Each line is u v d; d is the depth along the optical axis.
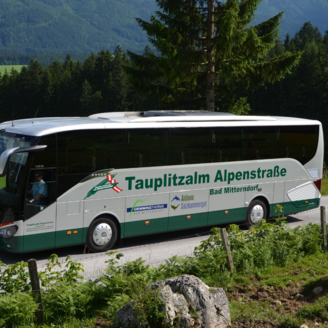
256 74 22.53
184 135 12.62
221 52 20.64
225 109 25.08
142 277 7.45
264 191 14.59
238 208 14.02
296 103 73.19
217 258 8.71
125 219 11.73
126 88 102.75
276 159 14.77
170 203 12.50
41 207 10.38
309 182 15.77
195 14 21.78
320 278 8.05
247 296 7.73
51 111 124.81
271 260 9.38
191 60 21.38
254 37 21.05
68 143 10.67
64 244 10.81
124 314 6.15
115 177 11.45
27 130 10.56
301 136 15.42
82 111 111.19
